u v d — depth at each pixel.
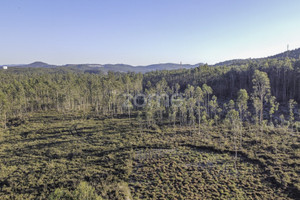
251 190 26.28
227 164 33.44
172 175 30.53
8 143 47.50
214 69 111.19
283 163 31.78
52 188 28.17
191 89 74.19
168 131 52.31
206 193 25.89
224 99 85.69
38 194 27.11
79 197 20.67
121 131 53.84
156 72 153.88
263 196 24.86
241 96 47.53
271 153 35.62
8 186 29.28
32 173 32.38
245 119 57.84
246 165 32.88
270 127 47.91
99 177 30.48
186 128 54.22
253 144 40.12
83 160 36.59
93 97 88.69
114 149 40.97
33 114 75.25
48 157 38.56
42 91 91.00
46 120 66.88
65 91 82.81
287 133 44.31
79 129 56.78
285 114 58.25
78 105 90.75
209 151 38.97
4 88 81.69
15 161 37.19
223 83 96.19
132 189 27.66
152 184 28.66
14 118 69.56
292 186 26.06
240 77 91.56
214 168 32.25
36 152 41.12
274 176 28.56
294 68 76.62
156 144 42.91
